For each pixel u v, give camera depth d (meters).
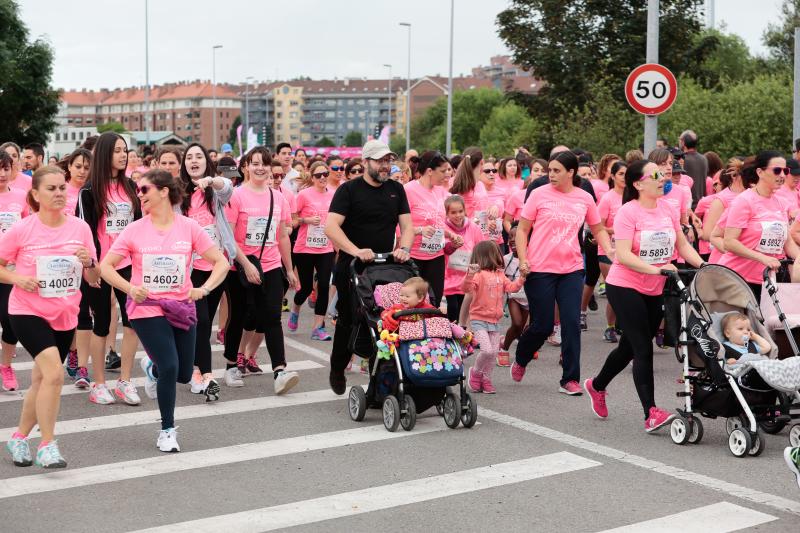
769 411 7.02
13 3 47.88
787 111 29.55
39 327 6.48
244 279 8.70
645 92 12.85
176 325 6.91
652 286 7.52
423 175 9.40
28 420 6.57
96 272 7.05
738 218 8.33
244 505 5.75
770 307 7.88
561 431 7.53
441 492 6.00
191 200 8.70
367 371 9.92
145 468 6.52
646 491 6.00
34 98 49.00
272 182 13.71
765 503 5.77
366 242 8.22
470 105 122.69
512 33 43.84
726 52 65.88
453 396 7.57
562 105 41.25
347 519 5.51
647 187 7.46
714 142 30.61
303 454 6.87
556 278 8.84
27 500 5.84
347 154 52.91
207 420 7.87
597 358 10.75
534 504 5.76
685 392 7.14
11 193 9.62
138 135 102.81
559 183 8.67
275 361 8.80
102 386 8.52
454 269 9.98
